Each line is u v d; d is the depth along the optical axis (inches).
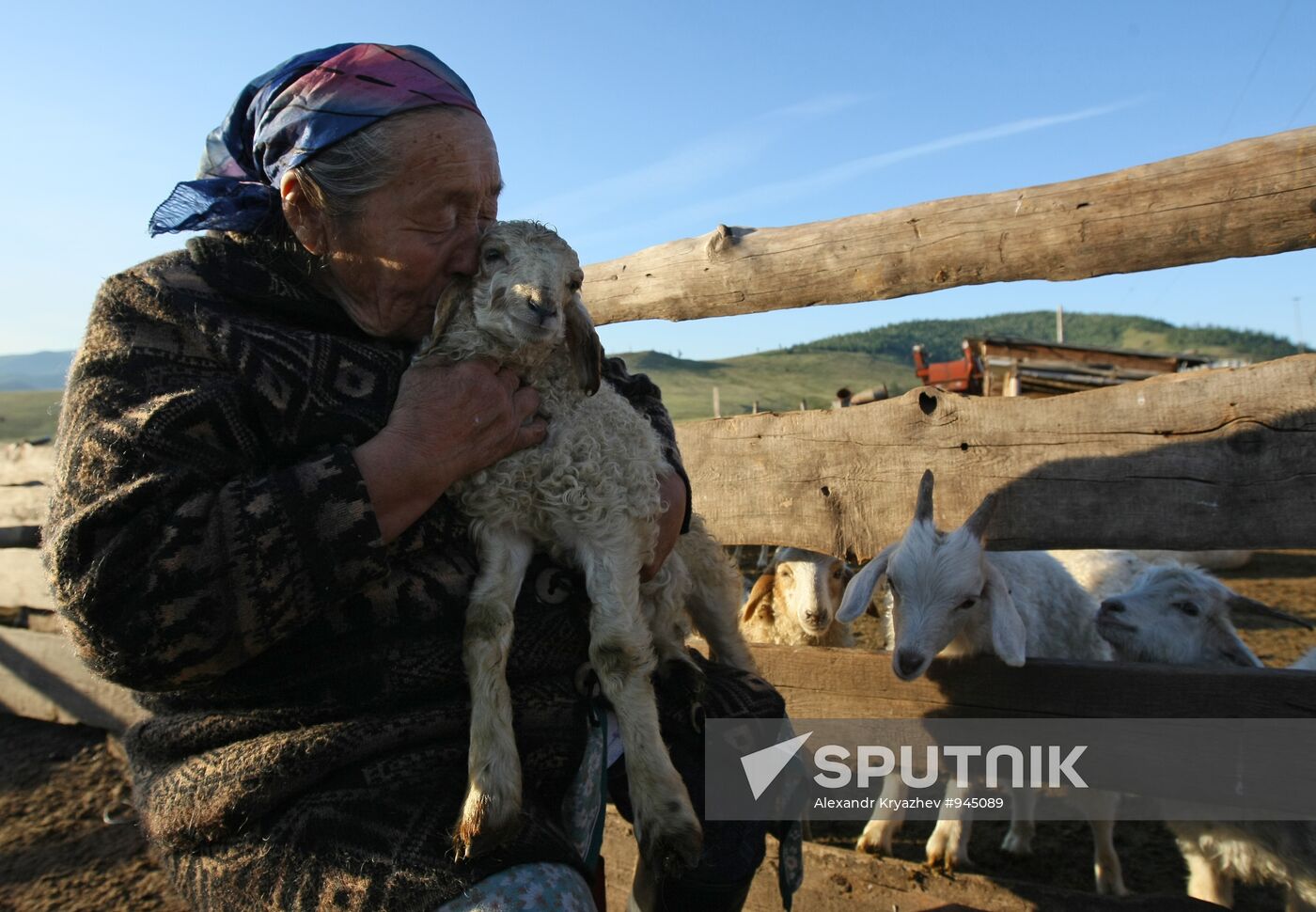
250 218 62.5
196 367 57.9
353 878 51.8
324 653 58.7
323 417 58.3
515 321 63.8
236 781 55.1
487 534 64.9
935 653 99.3
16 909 128.7
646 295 124.3
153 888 132.6
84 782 171.2
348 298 65.4
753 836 70.7
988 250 93.1
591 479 67.1
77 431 53.6
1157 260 84.0
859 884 104.0
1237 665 112.4
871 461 106.2
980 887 97.3
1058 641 134.9
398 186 60.8
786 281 109.4
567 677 66.6
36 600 207.3
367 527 53.0
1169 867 131.1
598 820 64.2
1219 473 84.6
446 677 60.8
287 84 60.4
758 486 114.5
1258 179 77.1
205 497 51.1
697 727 71.1
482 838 52.6
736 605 97.3
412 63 61.3
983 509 96.3
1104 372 639.8
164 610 49.0
